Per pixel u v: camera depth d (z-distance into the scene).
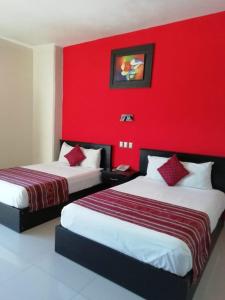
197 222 2.15
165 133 3.76
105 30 3.89
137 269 1.95
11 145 4.86
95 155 4.31
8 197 2.95
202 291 2.06
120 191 2.97
